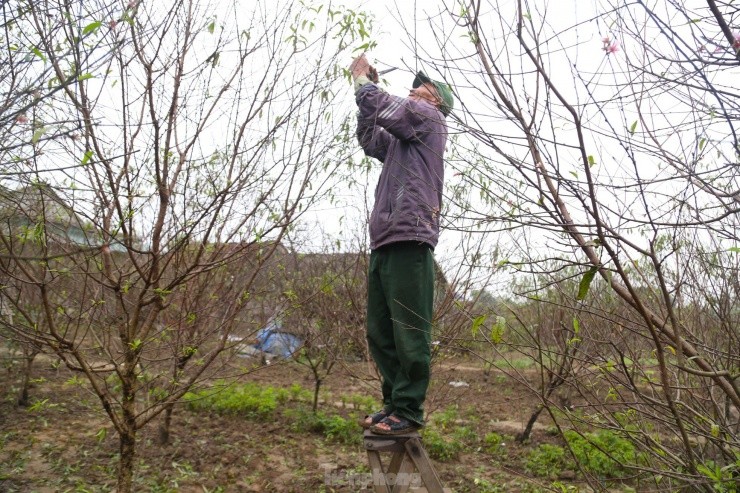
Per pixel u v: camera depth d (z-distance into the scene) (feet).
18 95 7.90
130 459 10.89
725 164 7.18
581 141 6.28
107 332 12.09
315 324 22.82
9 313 13.29
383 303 9.80
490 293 16.58
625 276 6.79
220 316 14.10
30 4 8.49
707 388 10.43
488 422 24.80
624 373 9.75
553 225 6.86
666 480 10.85
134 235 12.59
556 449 19.52
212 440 19.94
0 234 9.26
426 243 9.05
